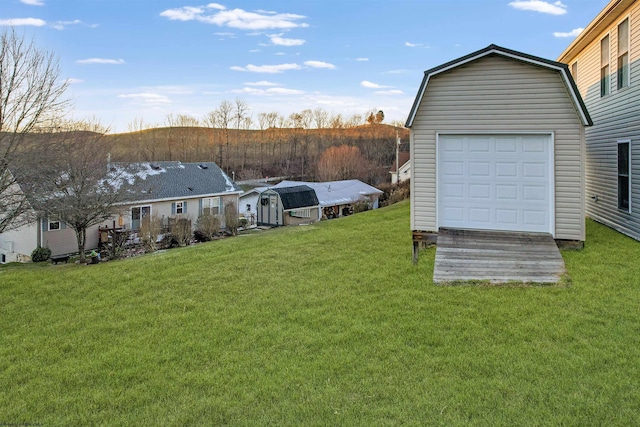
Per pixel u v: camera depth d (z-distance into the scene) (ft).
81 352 16.65
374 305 20.25
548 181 27.37
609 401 11.73
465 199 28.96
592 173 41.09
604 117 37.32
